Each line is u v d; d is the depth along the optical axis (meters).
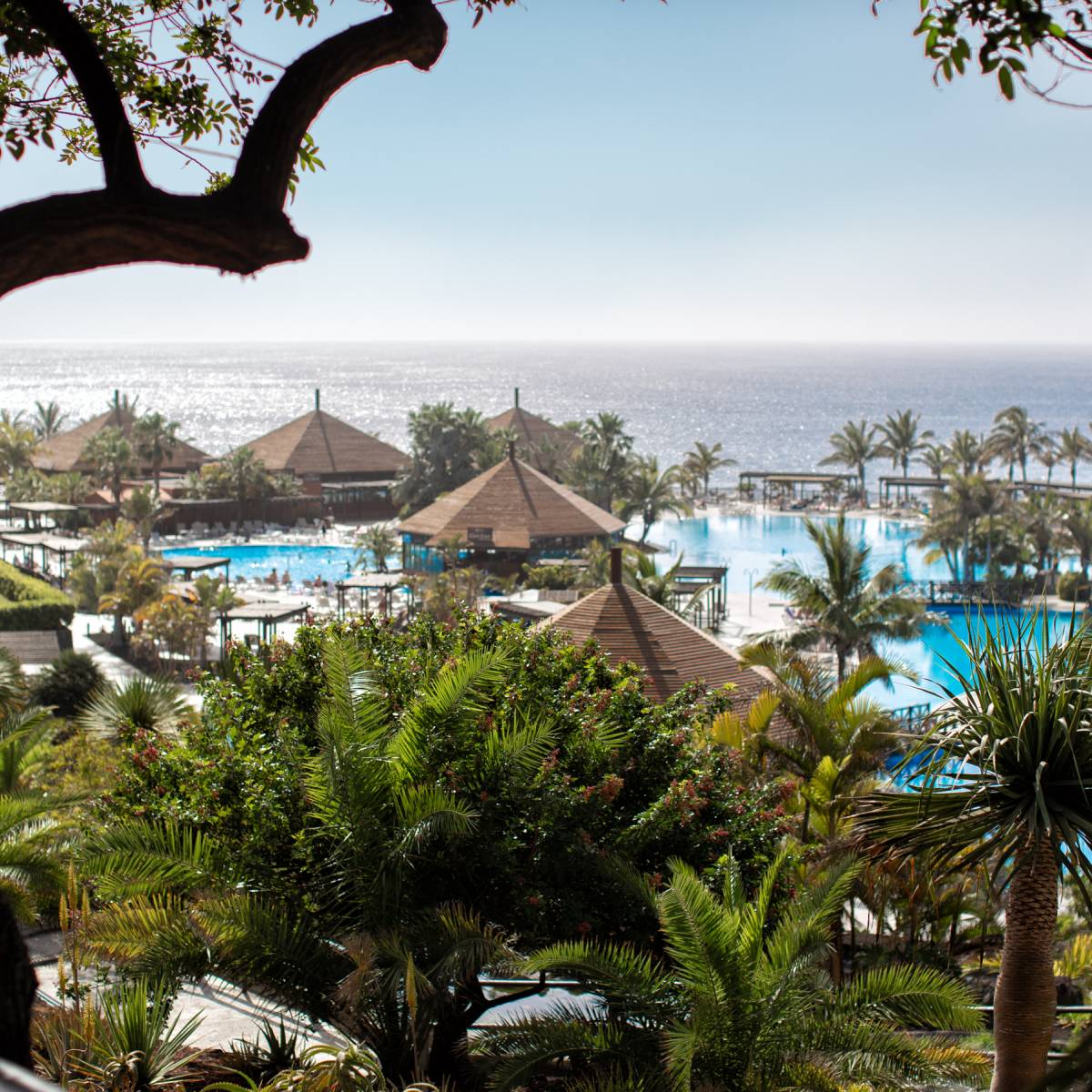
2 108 5.42
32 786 17.23
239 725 13.31
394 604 60.16
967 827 8.95
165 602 46.19
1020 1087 8.69
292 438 103.19
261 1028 11.05
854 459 112.38
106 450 86.31
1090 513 67.12
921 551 82.62
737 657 24.39
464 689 11.32
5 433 99.88
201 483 90.25
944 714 9.19
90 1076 8.16
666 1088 8.95
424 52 3.45
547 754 11.73
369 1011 10.15
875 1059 9.05
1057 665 8.90
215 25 5.57
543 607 47.34
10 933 2.49
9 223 3.03
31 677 35.53
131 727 13.89
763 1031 8.96
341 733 10.70
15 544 67.81
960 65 4.27
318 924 10.86
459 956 9.50
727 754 14.73
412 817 10.30
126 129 3.14
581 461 87.25
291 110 3.27
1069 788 8.72
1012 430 106.81
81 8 5.43
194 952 9.81
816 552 80.81
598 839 11.85
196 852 11.06
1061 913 18.03
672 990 9.48
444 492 92.06
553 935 11.34
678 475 100.44
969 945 18.58
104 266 3.19
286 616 48.41
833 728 18.66
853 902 16.03
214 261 3.24
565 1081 10.42
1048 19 3.98
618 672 14.98
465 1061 11.16
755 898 12.21
